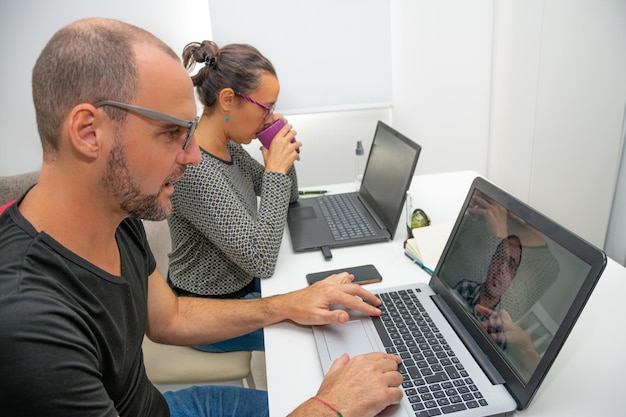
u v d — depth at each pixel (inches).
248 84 51.1
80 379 24.1
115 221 29.9
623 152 83.8
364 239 54.2
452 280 40.1
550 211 100.5
